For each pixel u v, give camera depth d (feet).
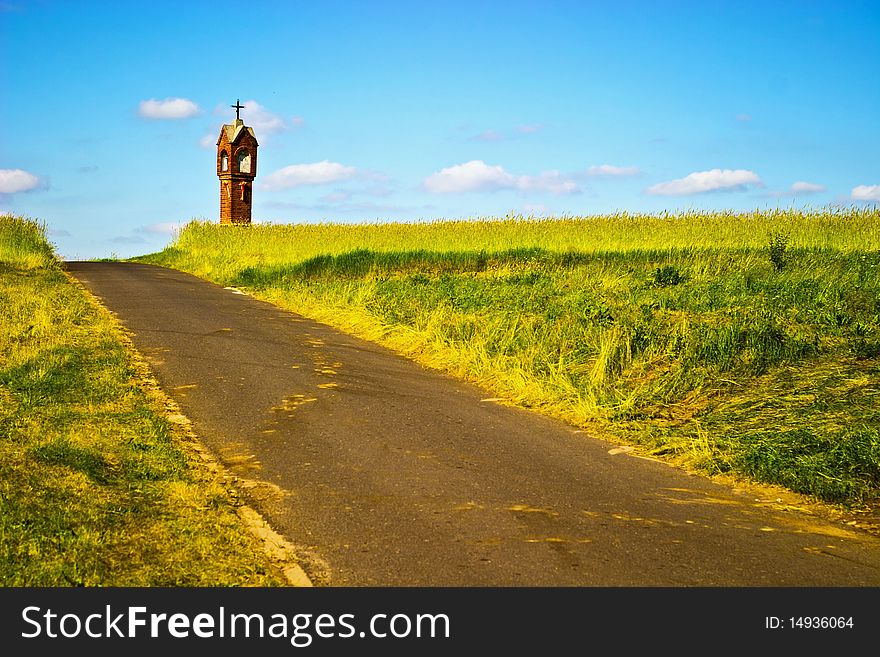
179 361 38.11
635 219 99.40
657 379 33.83
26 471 20.72
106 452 23.67
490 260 81.46
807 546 19.47
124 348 39.63
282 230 111.04
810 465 24.03
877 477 23.07
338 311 55.57
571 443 28.19
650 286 54.29
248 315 54.60
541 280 60.08
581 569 17.63
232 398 32.07
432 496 21.99
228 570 17.01
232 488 22.35
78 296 57.67
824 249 69.72
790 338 34.96
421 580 16.99
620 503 22.07
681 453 27.22
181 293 65.98
